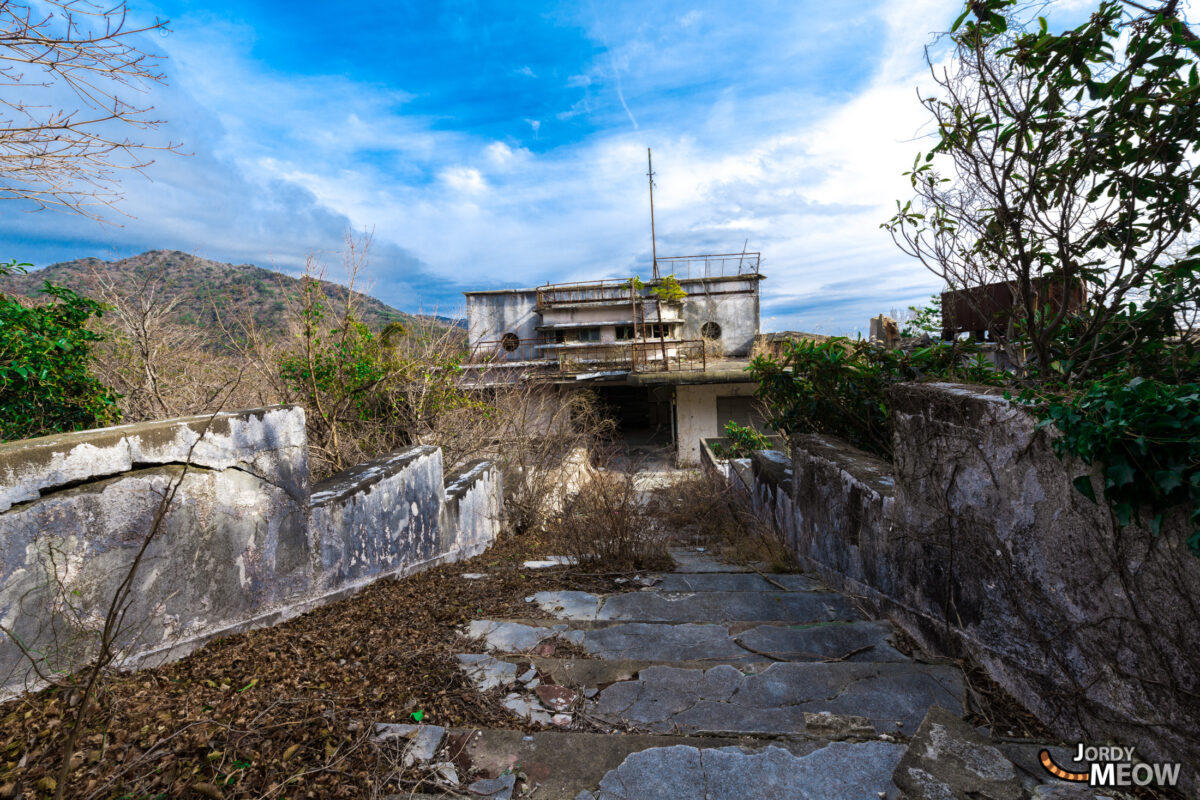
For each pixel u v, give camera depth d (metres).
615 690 2.60
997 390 2.91
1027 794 1.84
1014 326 3.99
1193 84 2.61
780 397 6.53
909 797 1.83
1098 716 2.13
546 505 8.55
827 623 3.50
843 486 4.37
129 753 1.92
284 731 2.13
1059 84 2.91
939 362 5.10
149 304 5.60
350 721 2.23
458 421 8.16
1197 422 1.69
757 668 2.78
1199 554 1.67
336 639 3.08
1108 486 1.96
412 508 4.79
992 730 2.31
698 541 7.39
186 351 6.44
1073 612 2.24
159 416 5.75
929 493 3.18
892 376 5.18
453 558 5.52
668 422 22.83
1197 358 3.21
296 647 2.94
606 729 2.33
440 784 1.91
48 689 2.22
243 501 3.13
